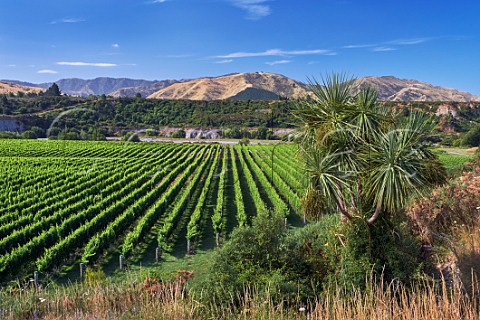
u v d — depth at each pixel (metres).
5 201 29.53
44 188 34.91
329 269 11.15
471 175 16.61
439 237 11.23
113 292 9.38
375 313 6.18
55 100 103.06
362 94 10.16
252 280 10.28
